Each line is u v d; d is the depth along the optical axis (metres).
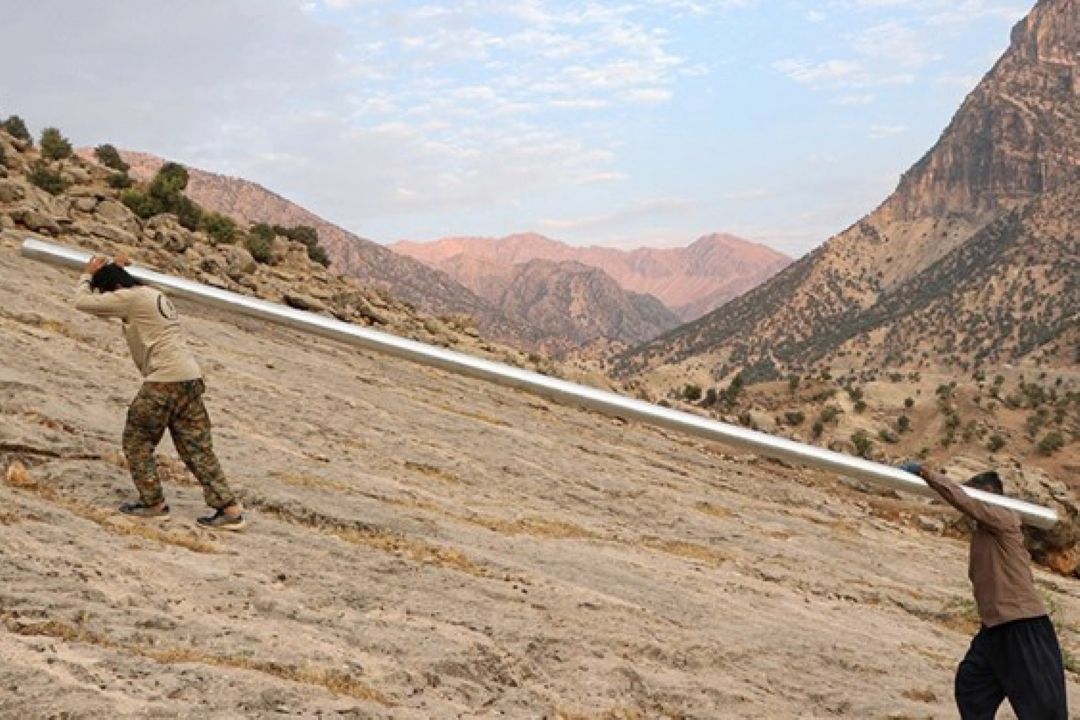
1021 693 5.94
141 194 36.41
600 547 11.64
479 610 7.41
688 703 6.78
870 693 8.16
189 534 7.30
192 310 20.92
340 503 9.59
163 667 4.79
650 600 9.33
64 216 25.67
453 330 37.53
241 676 4.90
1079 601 18.70
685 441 27.08
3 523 6.37
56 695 4.19
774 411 167.62
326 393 16.12
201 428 7.47
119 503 7.63
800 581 12.99
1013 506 6.00
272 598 6.31
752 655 8.36
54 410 9.38
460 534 9.91
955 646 11.78
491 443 16.62
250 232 39.81
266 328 22.08
